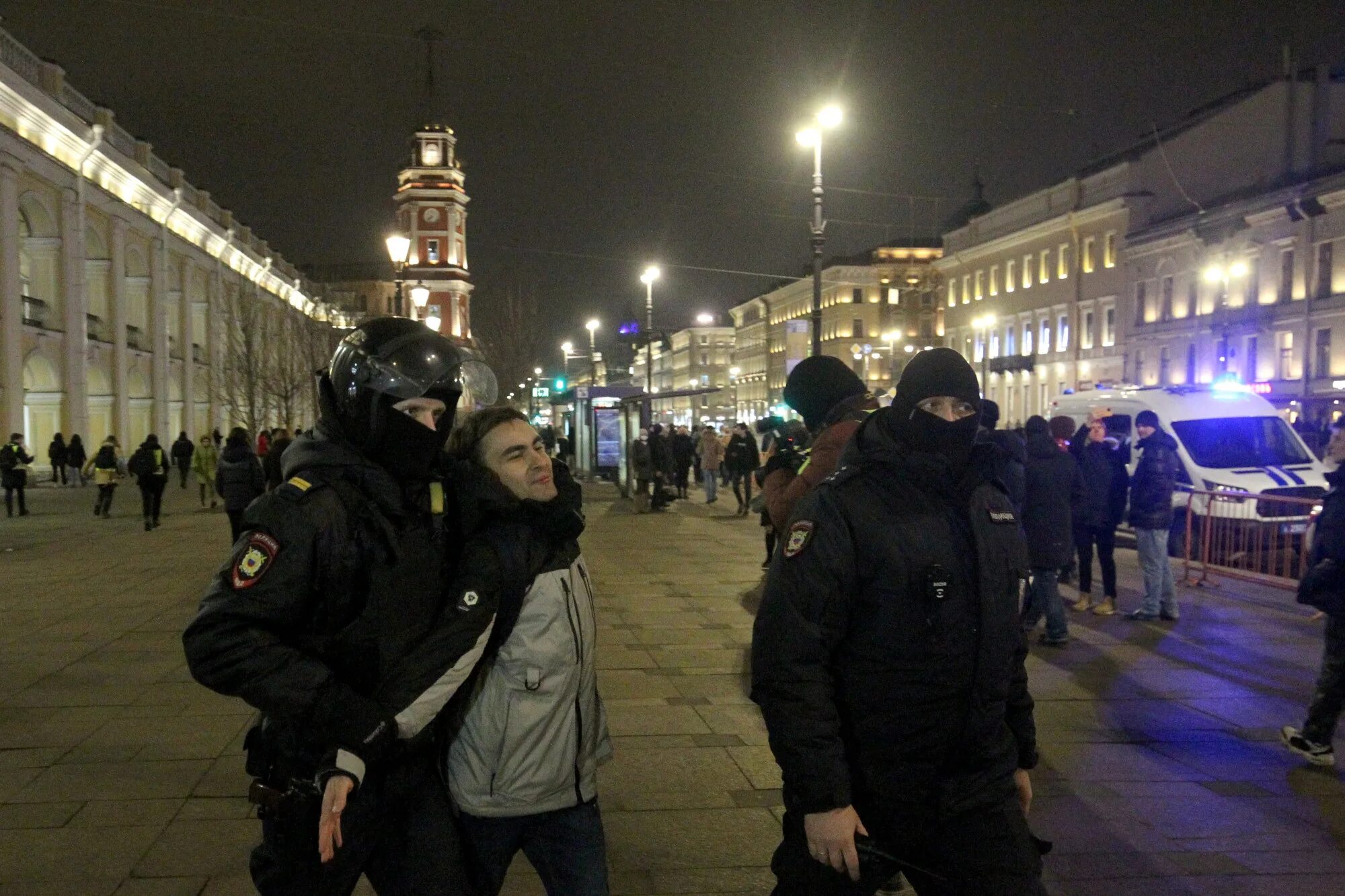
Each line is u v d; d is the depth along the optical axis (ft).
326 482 7.72
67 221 115.55
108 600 34.27
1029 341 190.08
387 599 7.77
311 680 7.38
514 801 8.71
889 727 8.54
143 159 140.46
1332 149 140.26
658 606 33.06
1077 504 28.50
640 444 69.92
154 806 15.60
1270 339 128.77
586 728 9.20
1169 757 18.70
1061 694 22.77
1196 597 35.42
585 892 9.08
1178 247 147.54
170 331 158.92
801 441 19.57
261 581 7.39
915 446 8.82
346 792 7.34
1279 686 23.57
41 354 109.91
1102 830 15.40
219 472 47.52
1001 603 8.62
